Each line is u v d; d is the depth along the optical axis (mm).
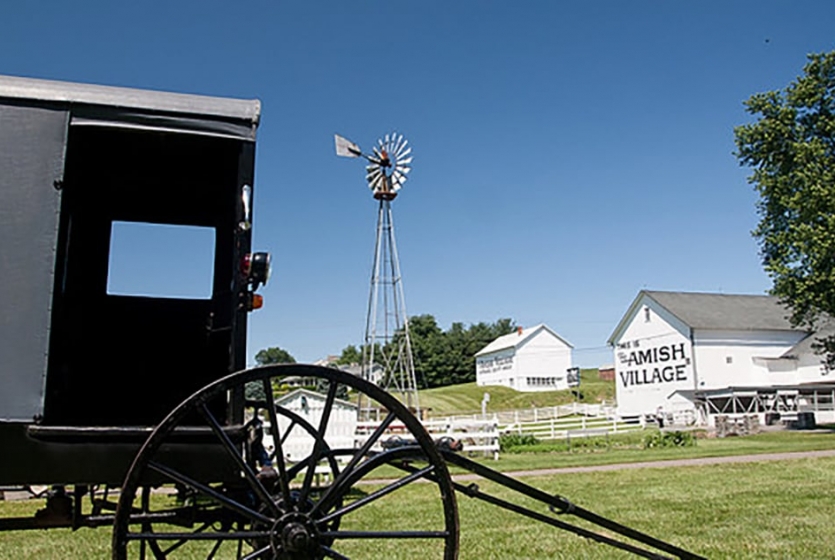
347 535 3258
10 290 3047
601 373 86688
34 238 3109
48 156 3193
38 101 3234
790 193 30875
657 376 48875
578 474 14695
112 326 4586
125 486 2957
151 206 4746
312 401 17688
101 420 4211
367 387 3344
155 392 4531
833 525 7676
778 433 30547
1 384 2986
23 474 3045
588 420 39625
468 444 22672
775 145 31500
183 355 4633
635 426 33938
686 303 49062
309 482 3307
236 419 3211
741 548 6461
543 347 73688
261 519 3205
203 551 6625
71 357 4434
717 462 16781
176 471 3113
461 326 109812
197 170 4512
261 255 3291
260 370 3195
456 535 3297
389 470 15820
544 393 67438
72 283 4480
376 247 32125
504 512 9047
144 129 3324
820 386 39719
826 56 30453
